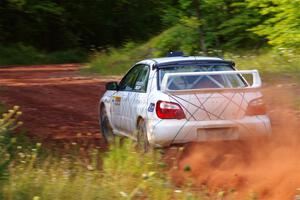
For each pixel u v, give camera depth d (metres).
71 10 102.50
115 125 21.45
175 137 17.39
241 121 17.62
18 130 23.83
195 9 48.19
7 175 13.12
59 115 29.02
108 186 13.92
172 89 18.20
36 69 64.50
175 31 50.66
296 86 30.33
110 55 58.50
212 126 17.47
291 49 37.25
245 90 17.81
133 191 13.51
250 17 46.81
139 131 18.91
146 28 105.44
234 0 48.47
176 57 19.92
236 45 47.66
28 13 96.50
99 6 104.12
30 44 97.44
